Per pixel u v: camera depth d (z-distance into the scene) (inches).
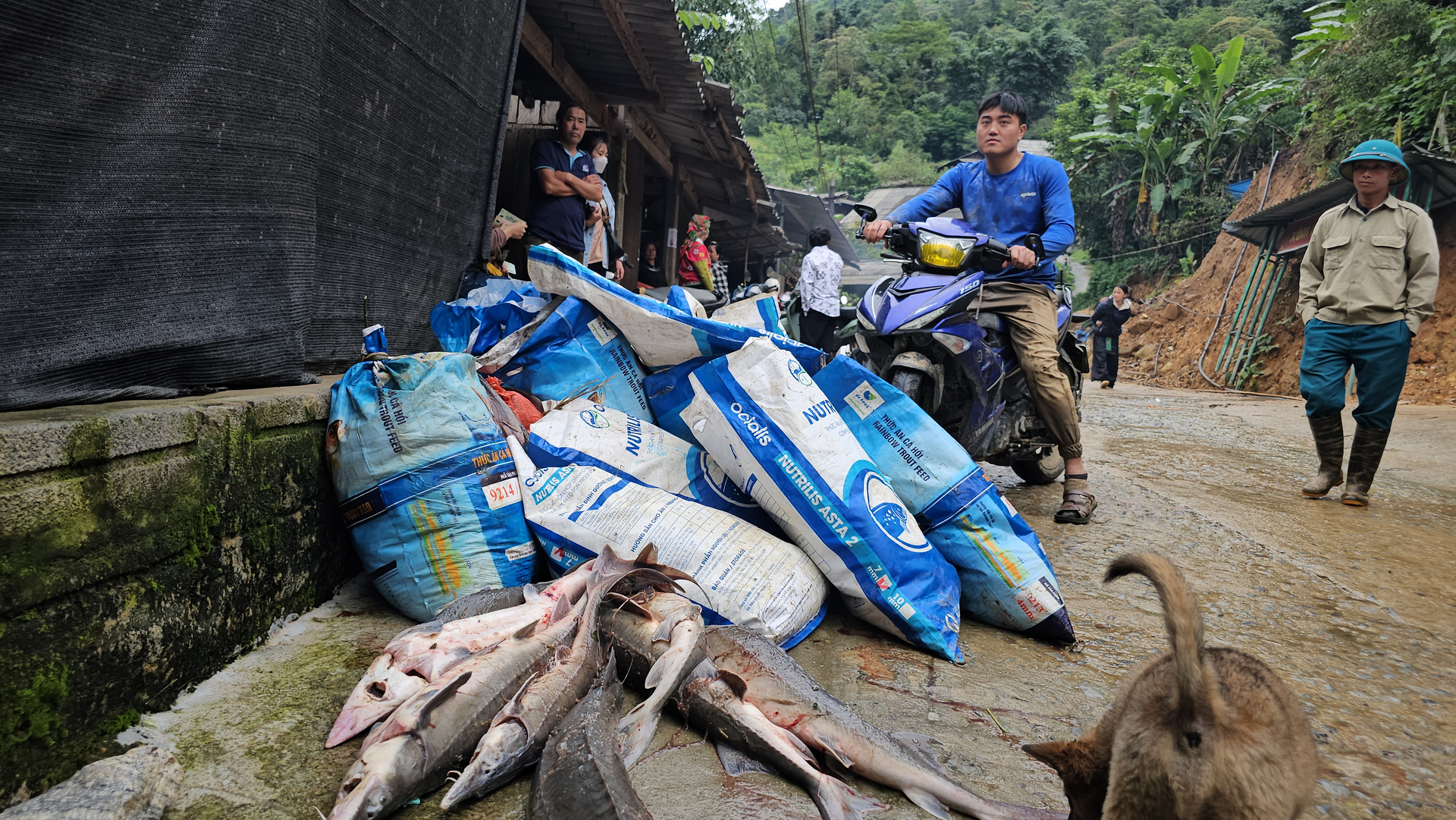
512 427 124.0
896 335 179.0
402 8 139.2
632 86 332.8
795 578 111.0
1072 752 69.1
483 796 75.7
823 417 121.2
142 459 77.7
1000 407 184.7
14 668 64.0
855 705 95.8
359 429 111.0
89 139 85.1
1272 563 164.7
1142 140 1052.5
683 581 108.7
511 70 187.6
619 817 64.2
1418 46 597.0
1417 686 111.0
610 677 91.1
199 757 75.4
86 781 65.8
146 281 92.3
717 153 486.9
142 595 77.9
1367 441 219.9
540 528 115.7
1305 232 665.0
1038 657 115.0
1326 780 86.9
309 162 114.6
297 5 109.8
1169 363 840.9
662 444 132.1
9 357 78.4
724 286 604.7
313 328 124.6
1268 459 301.7
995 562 122.7
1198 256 1035.9
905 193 1916.8
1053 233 178.7
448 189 167.9
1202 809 56.4
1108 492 226.1
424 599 109.3
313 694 88.6
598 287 135.9
